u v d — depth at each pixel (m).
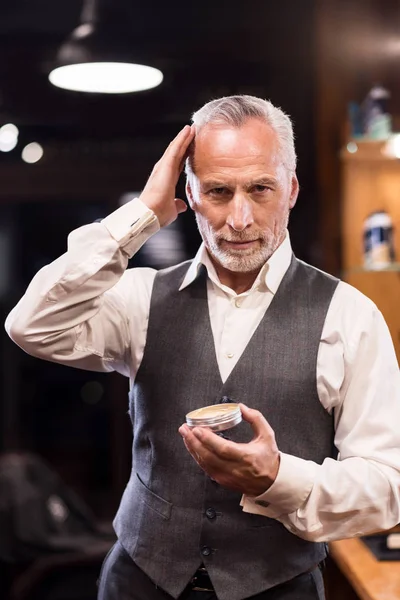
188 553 2.02
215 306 2.15
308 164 5.70
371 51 4.50
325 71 4.59
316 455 2.04
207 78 5.91
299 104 5.77
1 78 6.00
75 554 4.70
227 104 2.02
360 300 2.08
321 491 1.89
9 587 5.03
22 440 6.92
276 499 1.88
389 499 1.94
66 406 6.99
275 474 1.87
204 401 2.06
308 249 5.69
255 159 1.95
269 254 2.03
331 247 4.67
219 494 2.02
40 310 2.01
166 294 2.19
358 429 1.98
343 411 2.03
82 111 6.06
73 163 6.30
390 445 1.97
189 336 2.12
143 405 2.12
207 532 2.02
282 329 2.08
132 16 5.82
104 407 7.03
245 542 2.01
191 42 5.85
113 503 6.59
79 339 2.10
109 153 6.27
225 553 2.01
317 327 2.06
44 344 2.04
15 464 5.02
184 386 2.08
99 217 6.68
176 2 5.83
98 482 7.03
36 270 6.78
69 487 7.01
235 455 1.80
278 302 2.11
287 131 2.05
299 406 2.03
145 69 4.25
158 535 2.04
